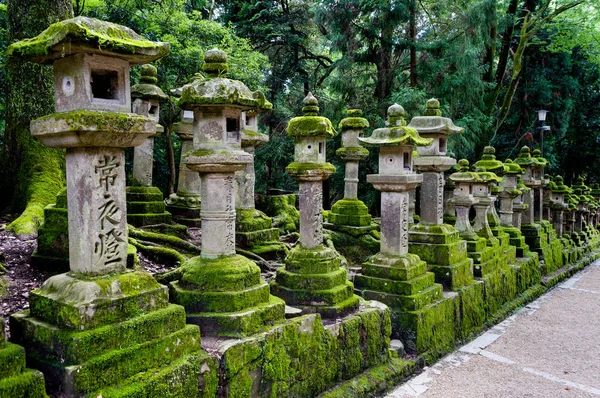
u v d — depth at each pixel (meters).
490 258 7.45
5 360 2.31
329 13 12.44
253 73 11.69
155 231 6.19
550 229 11.55
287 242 7.33
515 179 9.70
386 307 4.91
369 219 7.76
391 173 5.35
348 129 7.81
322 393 4.00
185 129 7.36
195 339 3.10
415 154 6.40
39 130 2.74
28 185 6.43
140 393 2.64
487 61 14.01
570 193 13.96
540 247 10.38
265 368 3.46
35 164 6.57
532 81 16.73
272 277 5.38
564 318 7.42
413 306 5.07
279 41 16.11
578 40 15.22
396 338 5.12
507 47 14.20
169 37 10.02
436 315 5.41
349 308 4.56
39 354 2.68
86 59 2.66
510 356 5.65
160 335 2.90
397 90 12.45
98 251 2.80
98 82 2.87
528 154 10.84
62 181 6.74
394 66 12.87
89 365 2.51
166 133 11.70
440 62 11.85
